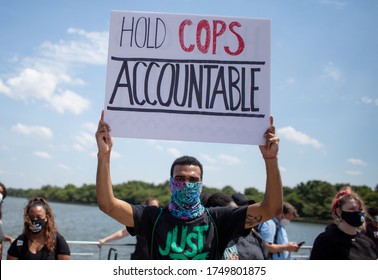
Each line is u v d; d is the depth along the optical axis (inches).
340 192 154.2
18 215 1402.6
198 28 122.1
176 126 118.0
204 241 106.1
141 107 117.8
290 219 244.1
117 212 108.7
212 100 119.3
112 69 119.4
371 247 152.3
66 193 5128.0
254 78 120.2
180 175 109.4
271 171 110.7
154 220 109.2
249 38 121.8
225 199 162.4
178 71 120.2
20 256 171.6
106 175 109.0
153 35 121.4
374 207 239.6
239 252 149.4
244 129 118.0
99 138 111.9
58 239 178.4
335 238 148.5
